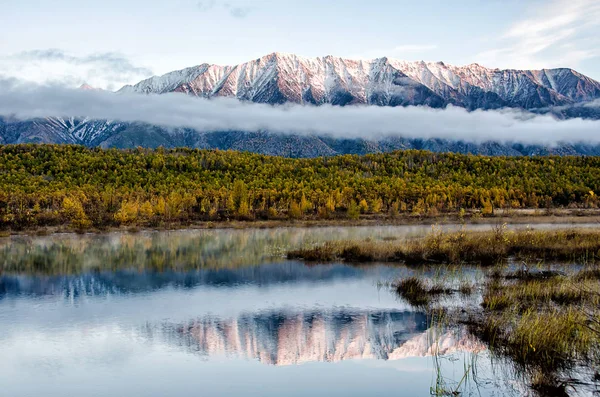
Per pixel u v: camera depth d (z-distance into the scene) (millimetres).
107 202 109562
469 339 22703
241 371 20562
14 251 61469
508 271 36156
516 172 186625
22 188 122750
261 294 34156
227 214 113375
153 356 22562
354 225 102938
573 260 39250
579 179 166750
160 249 62250
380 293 33250
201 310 30203
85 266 48312
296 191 130625
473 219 107250
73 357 22641
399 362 20812
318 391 18359
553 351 19391
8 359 22469
